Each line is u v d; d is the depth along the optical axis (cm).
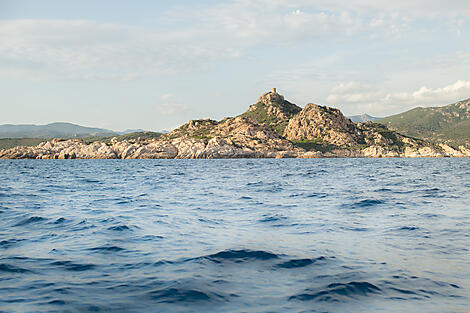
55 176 6469
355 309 780
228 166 12475
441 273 1012
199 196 3105
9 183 4756
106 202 2705
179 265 1103
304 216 2016
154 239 1464
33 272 1041
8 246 1354
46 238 1488
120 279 976
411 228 1641
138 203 2641
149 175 6781
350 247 1315
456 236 1471
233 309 780
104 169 9894
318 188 3825
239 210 2269
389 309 779
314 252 1248
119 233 1580
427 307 787
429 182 4659
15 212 2195
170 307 791
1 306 797
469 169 9294
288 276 999
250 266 1091
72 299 837
